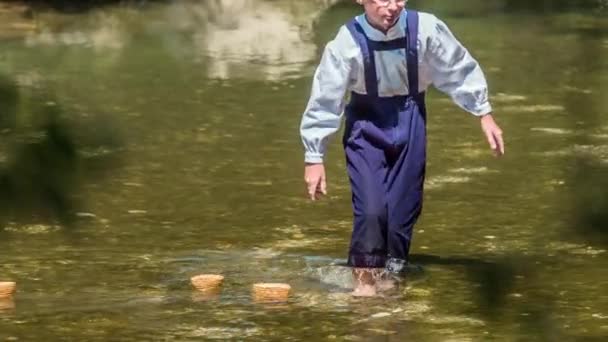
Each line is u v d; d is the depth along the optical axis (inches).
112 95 778.2
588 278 375.9
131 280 394.3
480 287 161.2
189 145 629.9
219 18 1230.3
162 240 449.1
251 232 463.2
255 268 409.7
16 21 1184.8
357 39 372.2
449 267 401.7
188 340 327.6
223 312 356.8
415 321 344.2
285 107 746.2
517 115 707.4
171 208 500.4
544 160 583.2
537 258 188.9
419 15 375.6
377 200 379.2
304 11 1258.6
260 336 331.3
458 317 346.3
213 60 954.1
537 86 813.2
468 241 439.5
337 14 1201.4
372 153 380.2
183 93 793.6
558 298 354.6
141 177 553.9
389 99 379.2
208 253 430.6
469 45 994.1
